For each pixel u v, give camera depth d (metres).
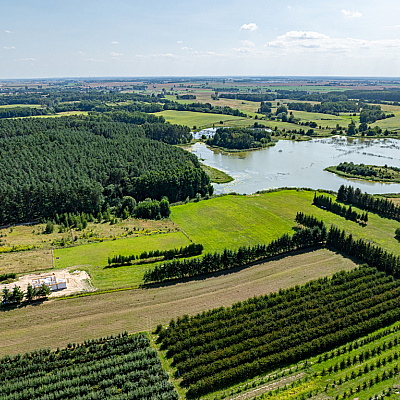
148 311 68.44
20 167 128.25
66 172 128.62
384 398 48.44
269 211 124.12
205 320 63.38
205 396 49.78
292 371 54.28
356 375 52.88
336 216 119.12
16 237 100.56
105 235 103.44
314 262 88.44
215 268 83.38
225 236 103.44
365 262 87.94
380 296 69.88
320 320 63.34
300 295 71.12
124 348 57.81
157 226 111.25
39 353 56.38
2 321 64.88
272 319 63.94
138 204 124.56
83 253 91.56
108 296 73.19
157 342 60.16
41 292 71.00
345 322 62.97
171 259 89.12
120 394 48.66
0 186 109.56
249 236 103.38
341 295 70.62
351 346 59.31
